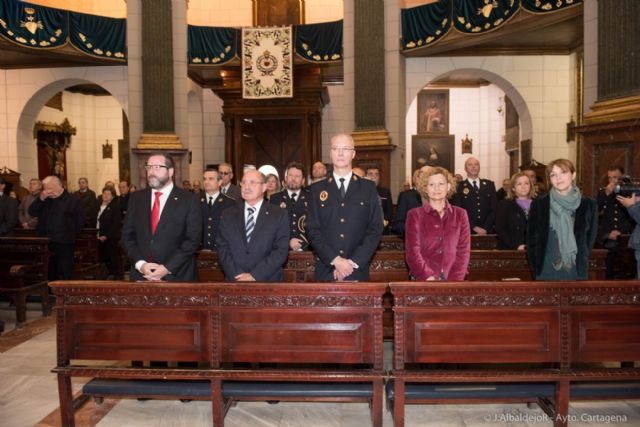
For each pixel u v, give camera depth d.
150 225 3.72
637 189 3.81
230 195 6.07
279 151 14.94
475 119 17.25
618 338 3.04
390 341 4.96
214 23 15.48
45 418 3.47
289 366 4.23
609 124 7.02
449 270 3.40
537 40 11.74
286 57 12.60
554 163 3.38
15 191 12.41
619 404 3.64
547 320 3.02
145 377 3.11
